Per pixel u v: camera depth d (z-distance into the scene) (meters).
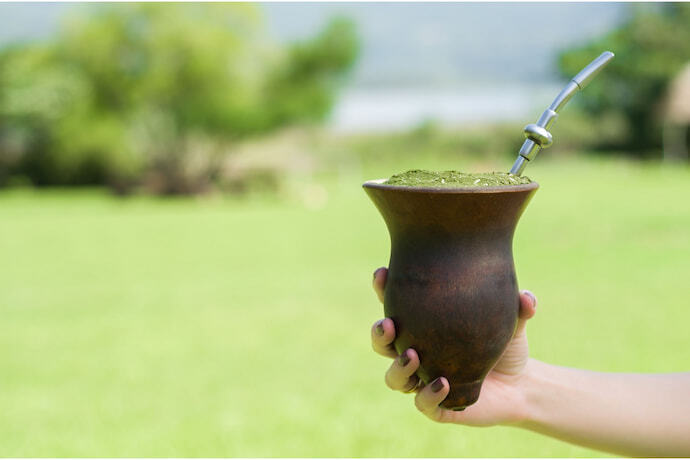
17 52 21.92
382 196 1.10
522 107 33.50
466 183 1.11
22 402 3.92
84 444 3.29
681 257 7.68
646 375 1.40
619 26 27.42
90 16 20.47
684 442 1.32
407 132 29.88
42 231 12.32
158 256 9.30
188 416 3.65
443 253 1.08
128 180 19.58
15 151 23.05
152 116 21.80
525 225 10.81
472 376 1.12
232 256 9.10
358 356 4.61
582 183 18.25
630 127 27.00
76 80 21.06
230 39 20.58
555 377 1.37
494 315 1.08
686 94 24.91
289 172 24.08
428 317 1.08
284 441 3.28
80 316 5.99
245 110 20.95
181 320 5.74
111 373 4.42
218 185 19.58
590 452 3.07
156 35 20.16
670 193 14.84
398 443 3.20
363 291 6.64
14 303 6.58
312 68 21.69
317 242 10.17
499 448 3.12
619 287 6.30
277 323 5.54
